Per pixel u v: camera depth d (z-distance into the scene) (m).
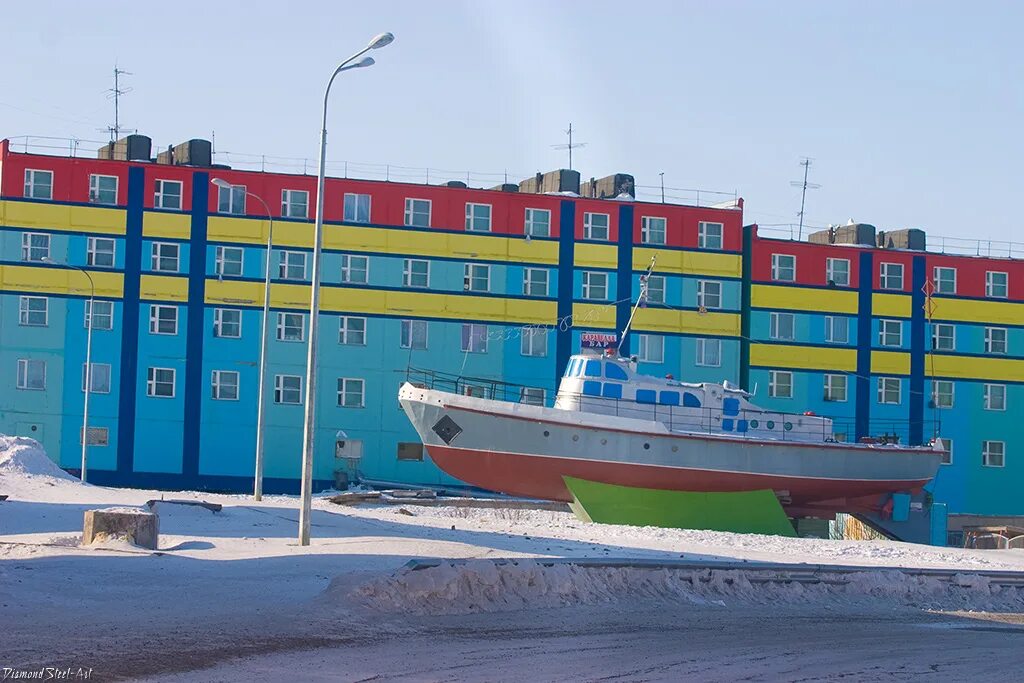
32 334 59.41
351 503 43.44
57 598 17.84
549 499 46.97
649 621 20.27
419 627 18.02
